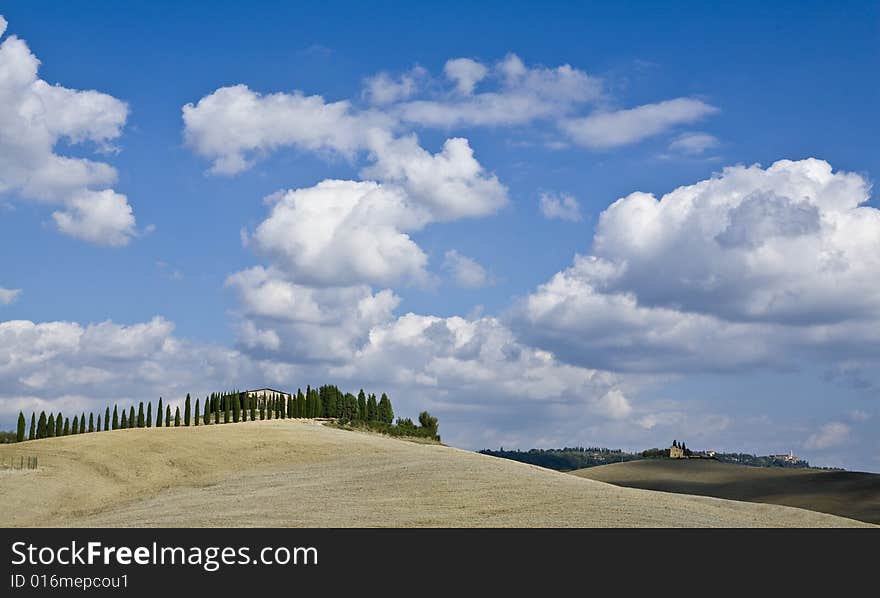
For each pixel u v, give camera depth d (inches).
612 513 1894.7
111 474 2768.2
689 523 1817.2
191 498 2338.8
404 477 2438.5
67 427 4333.2
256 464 3009.4
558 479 2443.4
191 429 3762.3
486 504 2003.0
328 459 3090.6
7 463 2819.9
